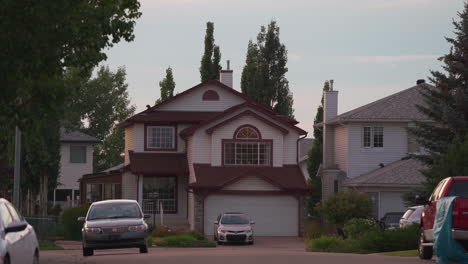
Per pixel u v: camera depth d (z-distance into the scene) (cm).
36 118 2317
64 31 2092
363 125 5719
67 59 2244
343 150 5859
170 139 5906
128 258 2478
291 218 5428
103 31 2286
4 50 2028
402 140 5709
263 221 5412
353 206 4850
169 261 2295
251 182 5400
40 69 2095
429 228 2295
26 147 4675
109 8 2191
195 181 5359
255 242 4850
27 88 2216
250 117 5516
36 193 5575
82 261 2358
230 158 5494
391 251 3528
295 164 5562
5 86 2075
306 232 5094
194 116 5916
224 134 5488
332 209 4903
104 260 2397
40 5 1978
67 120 5600
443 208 2097
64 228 4722
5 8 1967
